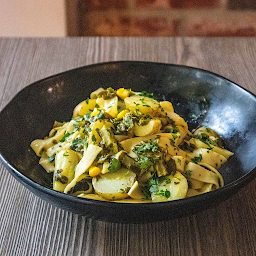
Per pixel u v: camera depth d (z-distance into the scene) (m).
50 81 0.43
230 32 0.93
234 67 0.56
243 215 0.35
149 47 0.61
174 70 0.46
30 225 0.35
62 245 0.33
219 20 0.91
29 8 0.95
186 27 0.93
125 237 0.33
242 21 0.91
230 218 0.35
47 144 0.40
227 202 0.36
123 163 0.35
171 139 0.38
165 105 0.43
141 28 0.93
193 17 0.91
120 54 0.59
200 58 0.58
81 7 0.93
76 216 0.35
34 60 0.58
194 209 0.30
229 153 0.39
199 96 0.44
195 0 0.88
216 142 0.41
